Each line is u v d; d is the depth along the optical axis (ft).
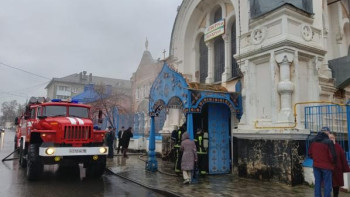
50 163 29.17
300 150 27.84
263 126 30.45
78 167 40.40
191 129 30.35
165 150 48.06
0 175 32.91
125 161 46.19
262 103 31.58
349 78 32.37
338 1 39.70
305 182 27.35
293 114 28.86
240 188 26.18
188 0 47.44
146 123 65.26
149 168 36.50
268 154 29.17
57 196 23.59
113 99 82.07
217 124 35.14
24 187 26.76
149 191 26.14
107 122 78.95
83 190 26.17
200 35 47.88
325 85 32.40
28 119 37.63
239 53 34.17
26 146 36.58
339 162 21.27
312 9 32.14
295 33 30.14
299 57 30.60
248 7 34.14
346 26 41.04
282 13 29.55
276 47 29.76
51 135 30.37
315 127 29.68
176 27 50.34
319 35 32.58
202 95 31.37
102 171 32.42
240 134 32.27
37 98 41.32
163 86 35.45
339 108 32.19
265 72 31.65
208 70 44.21
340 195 23.21
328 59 37.42
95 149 31.14
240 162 32.30
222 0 41.96
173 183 28.60
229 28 41.01
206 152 33.53
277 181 28.07
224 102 33.01
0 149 67.41
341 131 30.96
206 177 31.96
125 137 52.60
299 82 30.19
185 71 47.70
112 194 24.79
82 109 36.96
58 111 35.40
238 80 35.45
